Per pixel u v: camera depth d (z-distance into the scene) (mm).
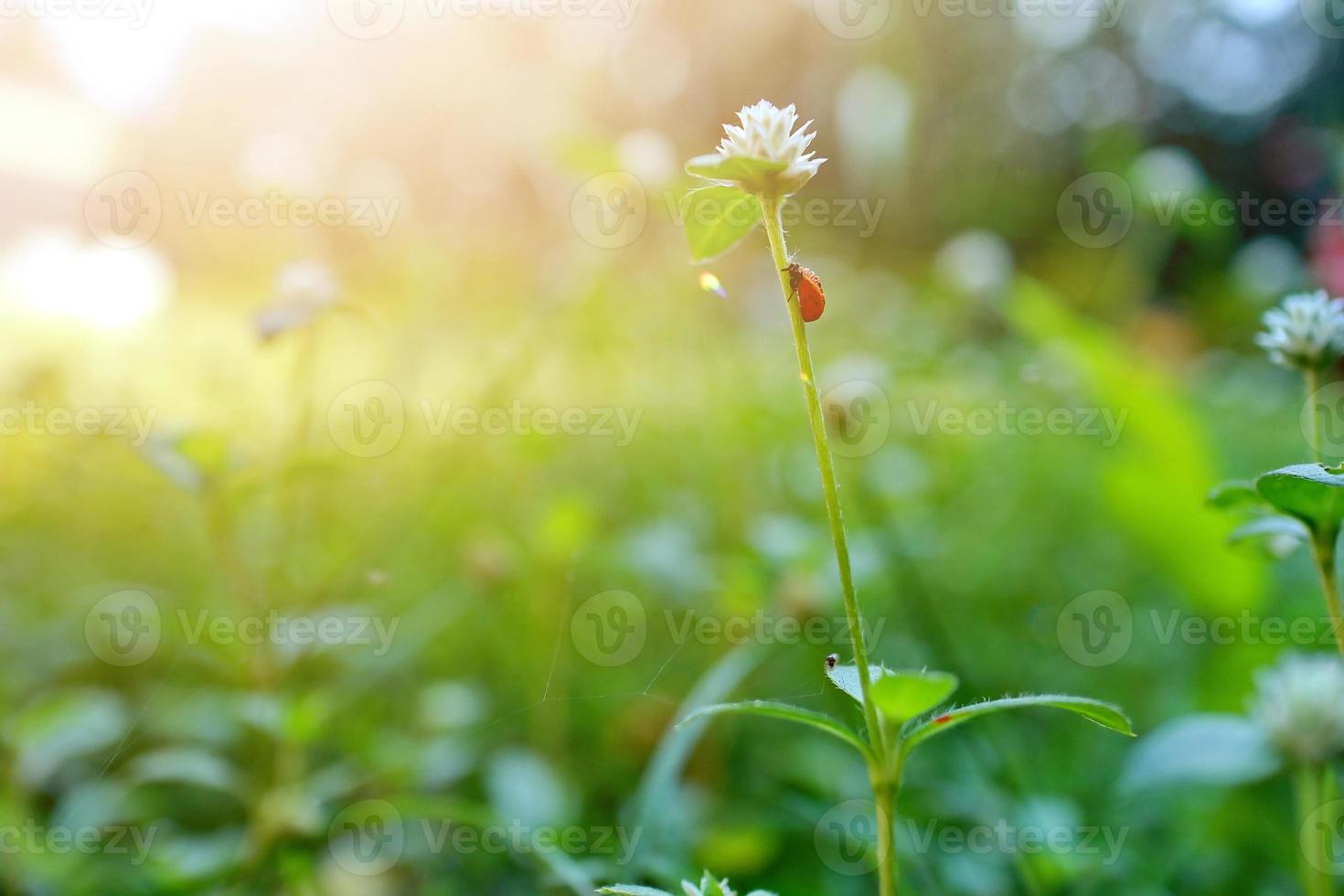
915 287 2176
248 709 593
